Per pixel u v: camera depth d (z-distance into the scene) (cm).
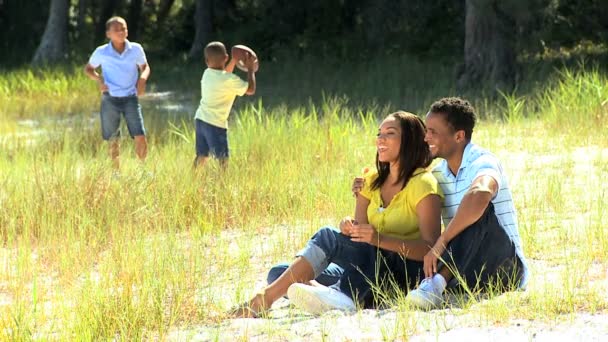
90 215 1477
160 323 932
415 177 1005
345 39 5075
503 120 2523
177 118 3052
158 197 1550
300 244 1323
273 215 1520
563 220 1348
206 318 983
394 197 1011
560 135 2148
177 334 910
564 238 1219
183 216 1494
